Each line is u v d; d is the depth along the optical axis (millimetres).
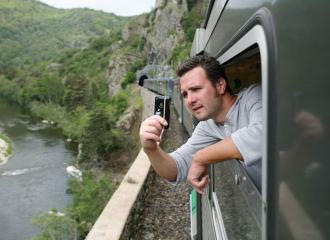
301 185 548
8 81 128375
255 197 889
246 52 980
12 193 31453
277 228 623
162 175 1482
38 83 105000
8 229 24797
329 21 468
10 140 54500
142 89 52281
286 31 578
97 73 120188
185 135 10422
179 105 13758
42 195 30969
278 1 620
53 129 65250
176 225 4117
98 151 40844
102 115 40656
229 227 1450
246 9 911
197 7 103438
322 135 495
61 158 44031
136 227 3707
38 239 21625
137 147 41750
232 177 1378
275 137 616
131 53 111750
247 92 1193
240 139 963
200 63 1239
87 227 22672
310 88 515
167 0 111438
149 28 115312
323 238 503
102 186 25641
